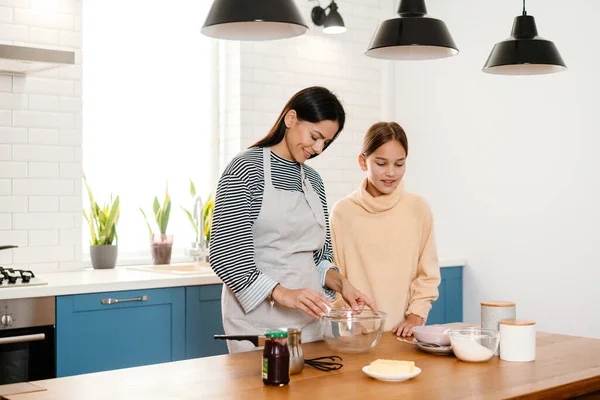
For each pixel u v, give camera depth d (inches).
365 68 217.3
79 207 167.8
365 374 80.8
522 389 74.5
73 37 166.7
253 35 101.2
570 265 174.9
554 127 178.1
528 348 88.2
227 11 90.4
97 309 140.3
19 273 152.3
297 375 80.4
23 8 160.7
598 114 169.0
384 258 121.5
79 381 77.1
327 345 96.8
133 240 189.8
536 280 182.2
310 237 105.1
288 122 100.6
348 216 123.2
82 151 169.8
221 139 200.5
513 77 187.2
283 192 101.7
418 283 120.6
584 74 171.9
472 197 197.8
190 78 198.5
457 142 201.6
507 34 189.3
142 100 191.6
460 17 200.8
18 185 159.9
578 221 173.0
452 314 196.4
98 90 185.6
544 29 181.0
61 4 165.2
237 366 84.4
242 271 94.7
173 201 195.8
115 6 187.6
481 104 195.2
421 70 211.9
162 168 194.2
